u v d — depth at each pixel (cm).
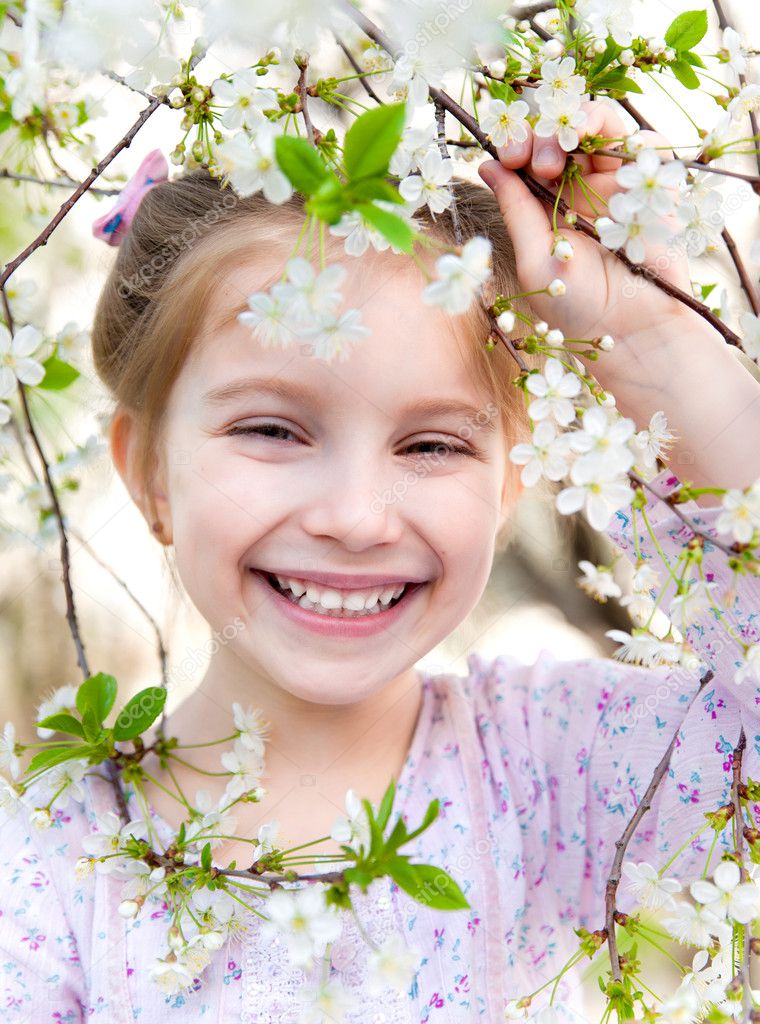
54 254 75
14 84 48
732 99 48
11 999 53
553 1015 49
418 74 47
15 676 91
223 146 44
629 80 48
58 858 55
